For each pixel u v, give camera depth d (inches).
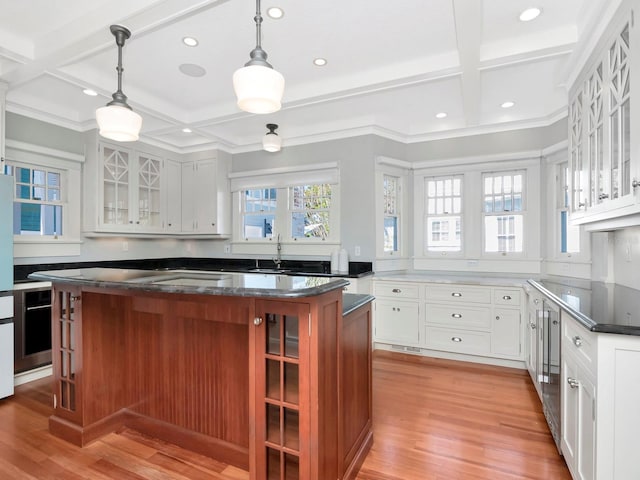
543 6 84.4
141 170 173.8
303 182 173.5
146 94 135.7
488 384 118.7
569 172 105.0
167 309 77.7
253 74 58.4
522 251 152.5
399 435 88.4
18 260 134.0
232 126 169.9
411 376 126.2
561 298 80.0
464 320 140.3
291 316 61.4
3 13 87.7
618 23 69.2
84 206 154.5
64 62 100.4
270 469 64.2
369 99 137.2
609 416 55.1
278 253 179.9
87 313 85.4
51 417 89.6
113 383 90.4
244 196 193.3
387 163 160.9
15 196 134.3
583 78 91.8
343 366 69.7
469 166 159.6
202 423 81.6
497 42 98.3
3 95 113.4
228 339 78.0
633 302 74.7
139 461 78.8
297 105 131.6
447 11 87.0
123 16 79.4
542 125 146.3
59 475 73.9
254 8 85.4
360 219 160.4
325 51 105.1
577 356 65.5
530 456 79.3
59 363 88.8
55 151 142.7
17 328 118.3
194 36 97.4
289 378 62.1
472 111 137.4
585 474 60.8
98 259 163.2
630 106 63.4
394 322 152.3
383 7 85.5
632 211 63.4
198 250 206.2
